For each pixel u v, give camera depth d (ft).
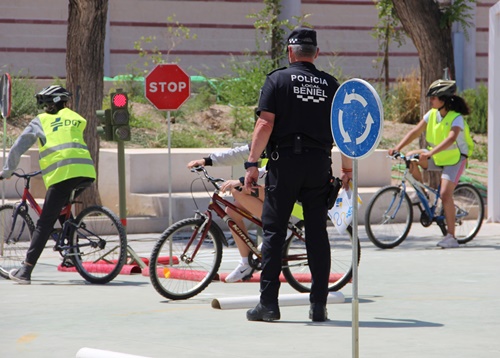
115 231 89.10
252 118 178.70
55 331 63.41
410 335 60.64
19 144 89.45
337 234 83.92
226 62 235.40
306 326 64.28
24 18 220.23
